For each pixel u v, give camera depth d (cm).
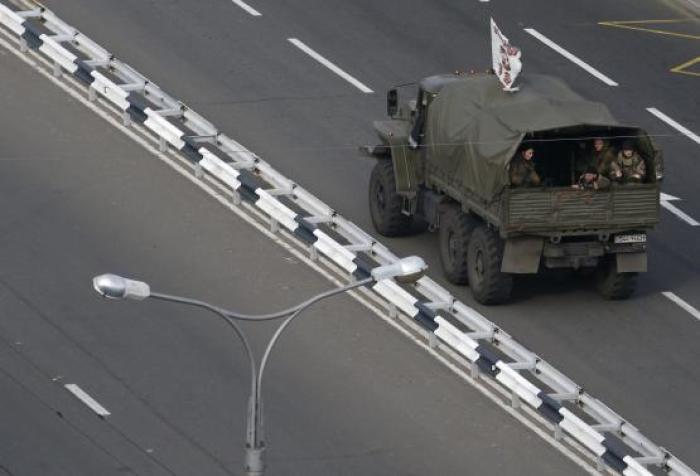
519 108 11700
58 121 13525
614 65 14888
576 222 11519
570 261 11669
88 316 11519
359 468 10444
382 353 11469
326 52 14675
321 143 13625
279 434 10675
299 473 10344
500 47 11944
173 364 11150
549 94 11950
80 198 12681
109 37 14562
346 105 14062
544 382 11050
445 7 15425
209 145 13362
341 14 15188
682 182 13575
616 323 11844
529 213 11462
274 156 13425
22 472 10138
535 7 15575
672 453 10762
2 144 13188
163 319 11550
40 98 13738
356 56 14662
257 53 14575
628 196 11562
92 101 13775
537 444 10812
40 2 14875
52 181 12825
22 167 12950
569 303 11994
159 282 11912
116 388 10900
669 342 11712
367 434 10750
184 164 13212
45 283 11781
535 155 11844
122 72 13850
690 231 12975
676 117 14325
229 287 11944
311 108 14000
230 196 12925
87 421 10600
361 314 11812
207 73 14275
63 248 12150
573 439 10875
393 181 12481
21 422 10531
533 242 11600
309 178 13238
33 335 11300
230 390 10981
